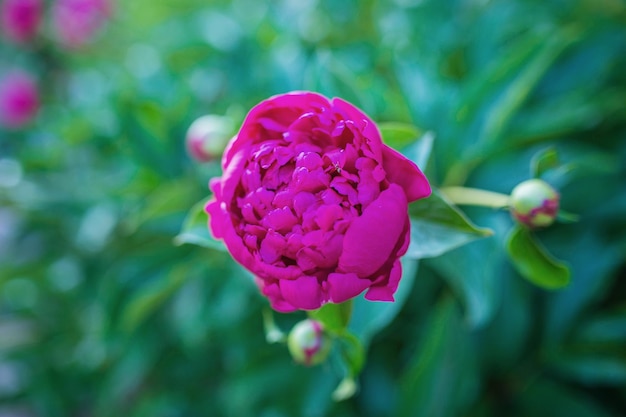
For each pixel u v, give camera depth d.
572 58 0.61
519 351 0.58
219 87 0.71
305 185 0.37
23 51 1.06
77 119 0.75
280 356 0.60
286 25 0.72
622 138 0.61
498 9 0.63
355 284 0.36
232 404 0.63
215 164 0.57
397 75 0.56
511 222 0.53
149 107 0.63
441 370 0.55
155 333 0.72
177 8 0.90
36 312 0.90
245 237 0.38
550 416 0.59
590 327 0.58
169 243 0.65
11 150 0.99
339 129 0.37
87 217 0.68
